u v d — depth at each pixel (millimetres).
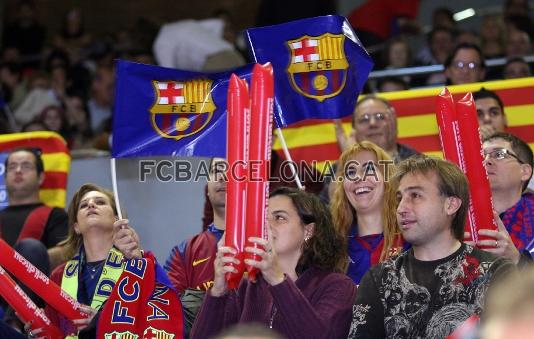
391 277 8242
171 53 21156
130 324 9445
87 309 9852
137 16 30156
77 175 15688
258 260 7406
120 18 30078
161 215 14930
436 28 20438
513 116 14164
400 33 21984
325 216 9367
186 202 14844
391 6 22000
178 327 9555
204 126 9422
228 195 7434
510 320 3635
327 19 9844
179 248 11281
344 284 8984
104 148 18031
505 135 10578
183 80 9539
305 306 8180
